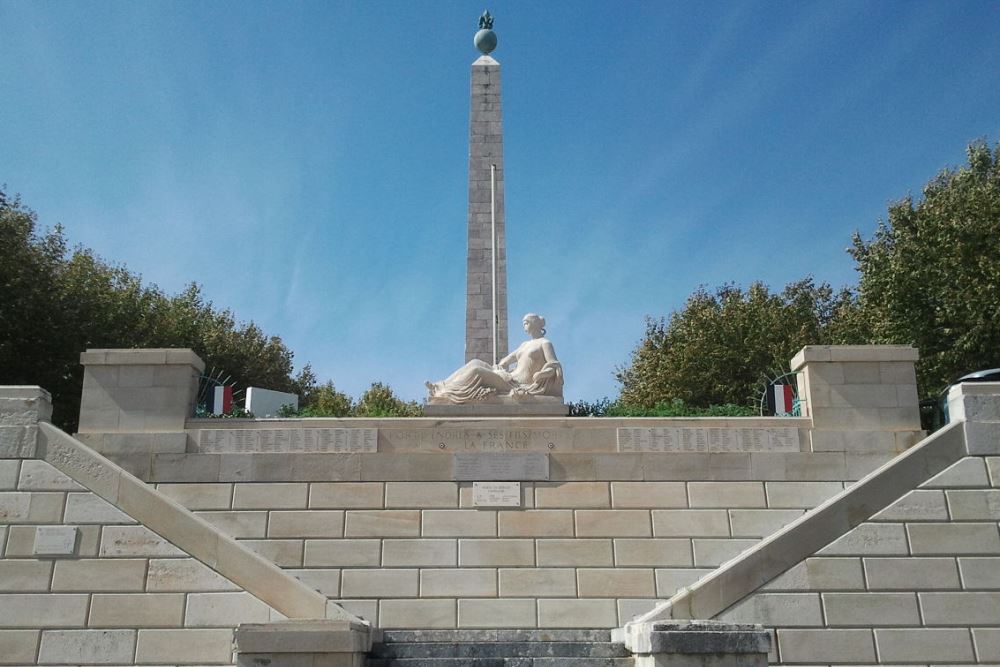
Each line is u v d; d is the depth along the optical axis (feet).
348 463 53.98
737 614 45.06
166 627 45.73
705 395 136.98
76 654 45.57
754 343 134.72
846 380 55.77
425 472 53.78
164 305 140.26
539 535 52.54
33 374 101.55
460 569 51.75
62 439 49.75
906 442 54.54
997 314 87.30
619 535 52.54
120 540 47.42
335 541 52.29
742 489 53.62
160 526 47.55
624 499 53.36
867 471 53.98
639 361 154.92
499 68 91.86
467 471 53.78
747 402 131.85
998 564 46.98
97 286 114.93
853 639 45.27
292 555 51.93
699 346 136.98
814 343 132.98
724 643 34.81
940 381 94.94
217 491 53.42
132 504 48.14
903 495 48.11
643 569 51.83
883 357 55.93
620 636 43.32
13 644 45.78
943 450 49.14
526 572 51.67
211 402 63.10
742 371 136.05
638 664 37.60
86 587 46.68
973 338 89.04
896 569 46.57
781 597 45.62
